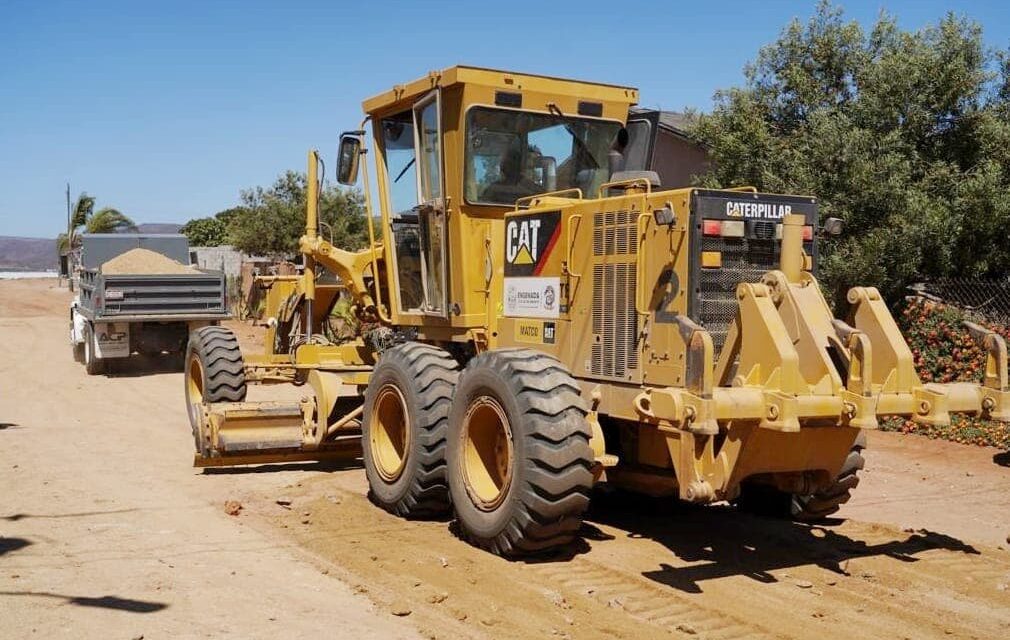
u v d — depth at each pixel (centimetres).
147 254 1864
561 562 653
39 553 654
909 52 1509
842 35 1584
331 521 764
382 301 978
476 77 784
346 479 933
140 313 1723
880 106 1474
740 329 601
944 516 838
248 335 2377
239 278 2827
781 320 590
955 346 1302
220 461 940
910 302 1379
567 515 629
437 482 758
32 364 1958
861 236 1400
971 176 1440
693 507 827
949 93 1462
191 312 1762
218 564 636
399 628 518
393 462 812
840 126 1425
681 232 624
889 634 529
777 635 523
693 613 555
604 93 850
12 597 557
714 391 564
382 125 923
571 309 710
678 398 566
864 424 570
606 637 513
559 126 834
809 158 1447
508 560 655
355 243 2748
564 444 623
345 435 956
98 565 627
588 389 688
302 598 566
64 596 561
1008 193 1380
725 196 630
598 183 859
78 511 780
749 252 644
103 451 1059
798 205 663
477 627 524
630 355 658
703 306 623
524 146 819
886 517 830
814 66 1620
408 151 890
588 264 693
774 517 786
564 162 841
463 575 618
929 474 1026
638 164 883
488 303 806
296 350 1095
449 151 805
